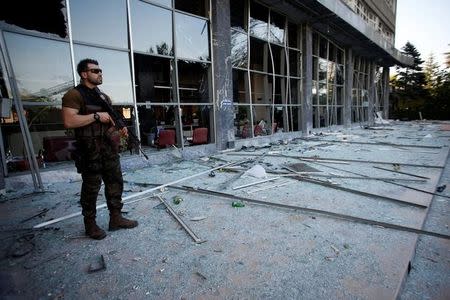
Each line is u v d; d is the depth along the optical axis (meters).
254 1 11.34
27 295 2.20
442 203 4.38
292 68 14.45
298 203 4.20
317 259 2.64
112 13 7.11
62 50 6.24
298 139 13.27
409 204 4.07
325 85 17.56
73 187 5.52
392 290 2.17
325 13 13.19
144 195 4.76
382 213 3.79
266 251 2.80
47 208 4.26
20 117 5.05
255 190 4.86
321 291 2.18
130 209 4.09
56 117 7.61
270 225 3.43
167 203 4.29
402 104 43.16
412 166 6.69
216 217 3.72
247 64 11.15
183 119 12.44
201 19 9.34
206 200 4.44
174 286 2.28
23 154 6.37
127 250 2.89
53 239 3.17
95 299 2.15
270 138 12.27
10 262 2.69
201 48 9.42
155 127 10.61
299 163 7.17
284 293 2.16
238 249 2.86
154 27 8.09
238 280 2.34
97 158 2.98
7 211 4.15
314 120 16.70
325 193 4.71
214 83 9.68
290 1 11.75
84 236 3.22
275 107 13.69
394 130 18.47
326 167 6.79
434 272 2.55
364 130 18.78
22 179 5.42
